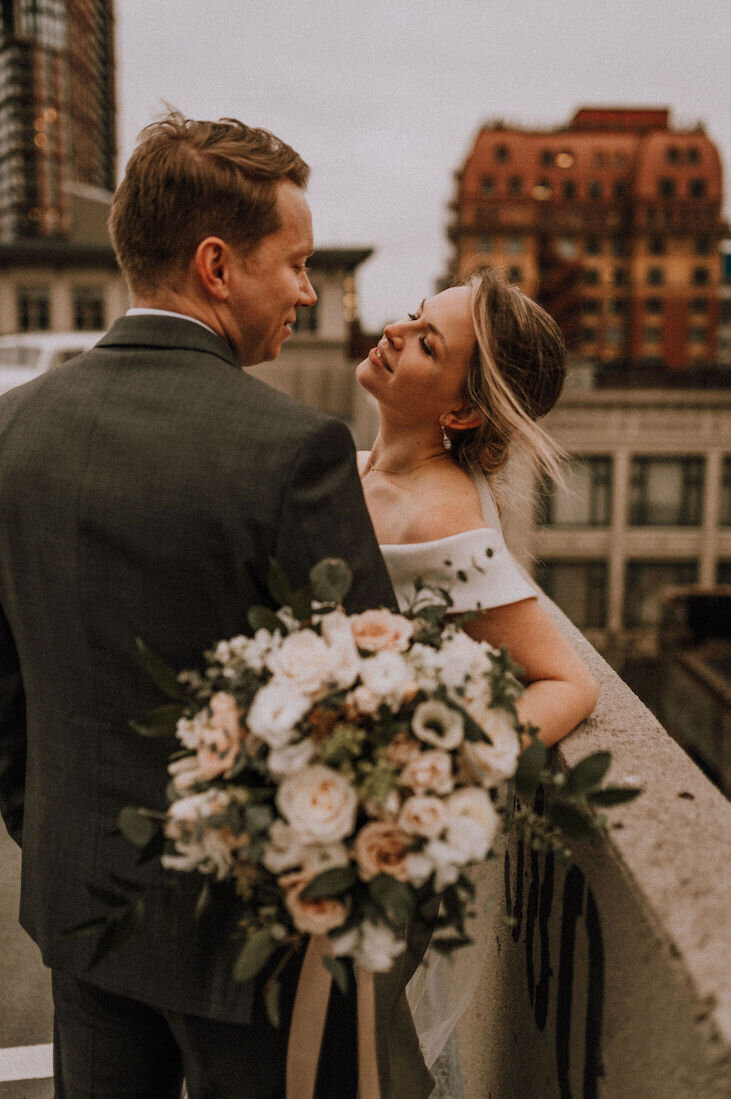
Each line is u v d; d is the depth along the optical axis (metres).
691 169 70.50
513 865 1.71
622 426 31.41
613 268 72.56
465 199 69.56
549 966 1.47
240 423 1.15
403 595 1.52
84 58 111.81
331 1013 1.42
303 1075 1.32
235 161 1.25
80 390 1.24
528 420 1.58
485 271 1.61
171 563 1.14
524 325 1.57
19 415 1.27
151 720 1.08
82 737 1.25
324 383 28.02
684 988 0.99
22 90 100.75
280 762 0.99
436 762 1.02
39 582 1.23
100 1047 1.35
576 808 1.14
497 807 1.14
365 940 1.02
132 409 1.20
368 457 1.80
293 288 1.35
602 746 1.43
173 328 1.25
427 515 1.55
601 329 73.00
